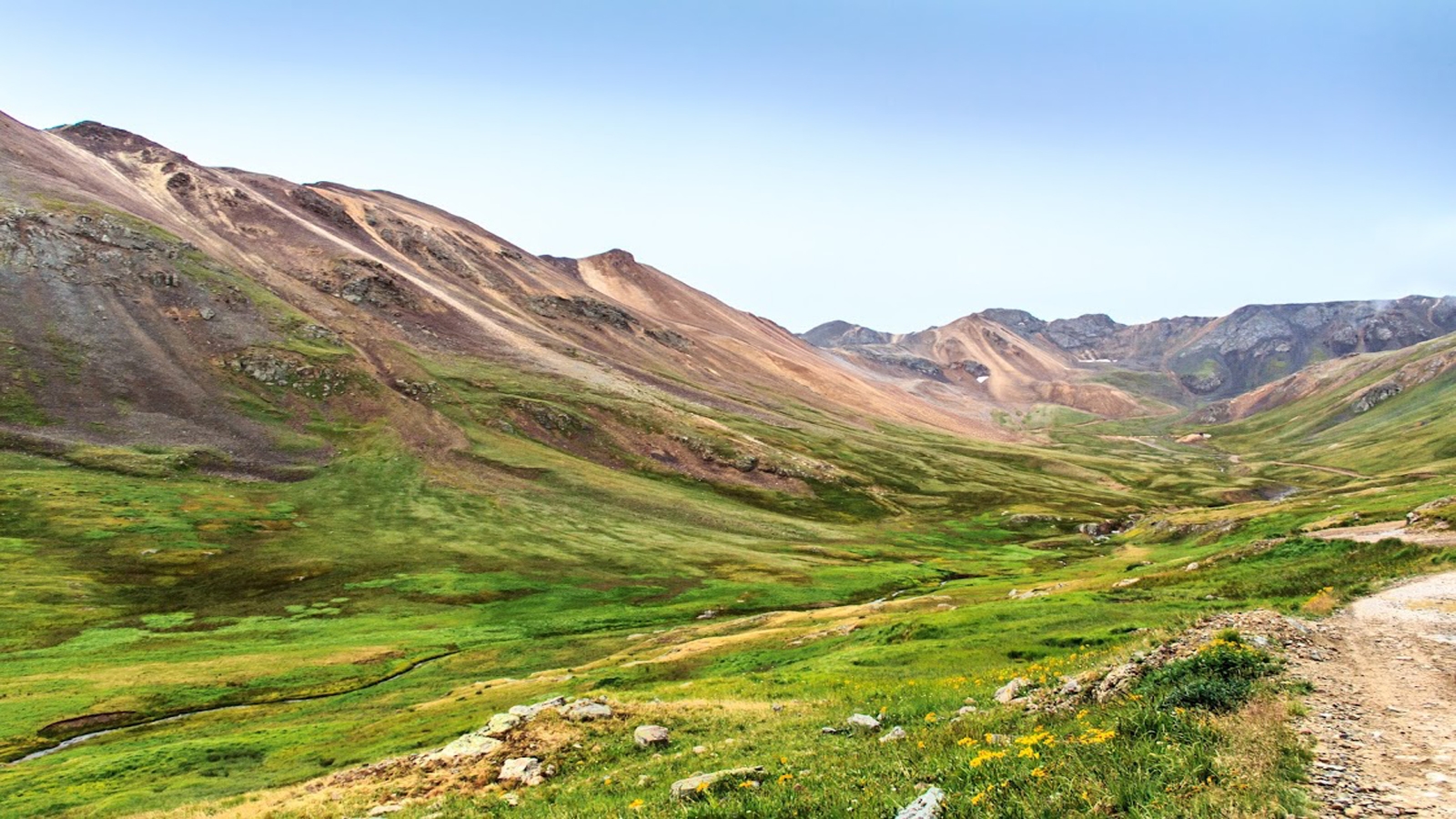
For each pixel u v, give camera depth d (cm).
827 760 1866
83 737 5297
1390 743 1270
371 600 9456
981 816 1136
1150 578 5231
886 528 17088
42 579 8875
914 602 7356
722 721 2802
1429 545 3941
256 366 17438
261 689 6334
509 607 9375
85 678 6369
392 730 4538
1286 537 5591
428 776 2583
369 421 17062
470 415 18788
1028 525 17412
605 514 14825
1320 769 1161
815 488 19725
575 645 7581
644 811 1670
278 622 8519
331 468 15000
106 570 9506
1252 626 2319
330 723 5047
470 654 7262
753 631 6881
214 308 18812
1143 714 1477
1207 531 9969
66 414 13900
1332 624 2498
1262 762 1170
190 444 14300
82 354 15562
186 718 5656
